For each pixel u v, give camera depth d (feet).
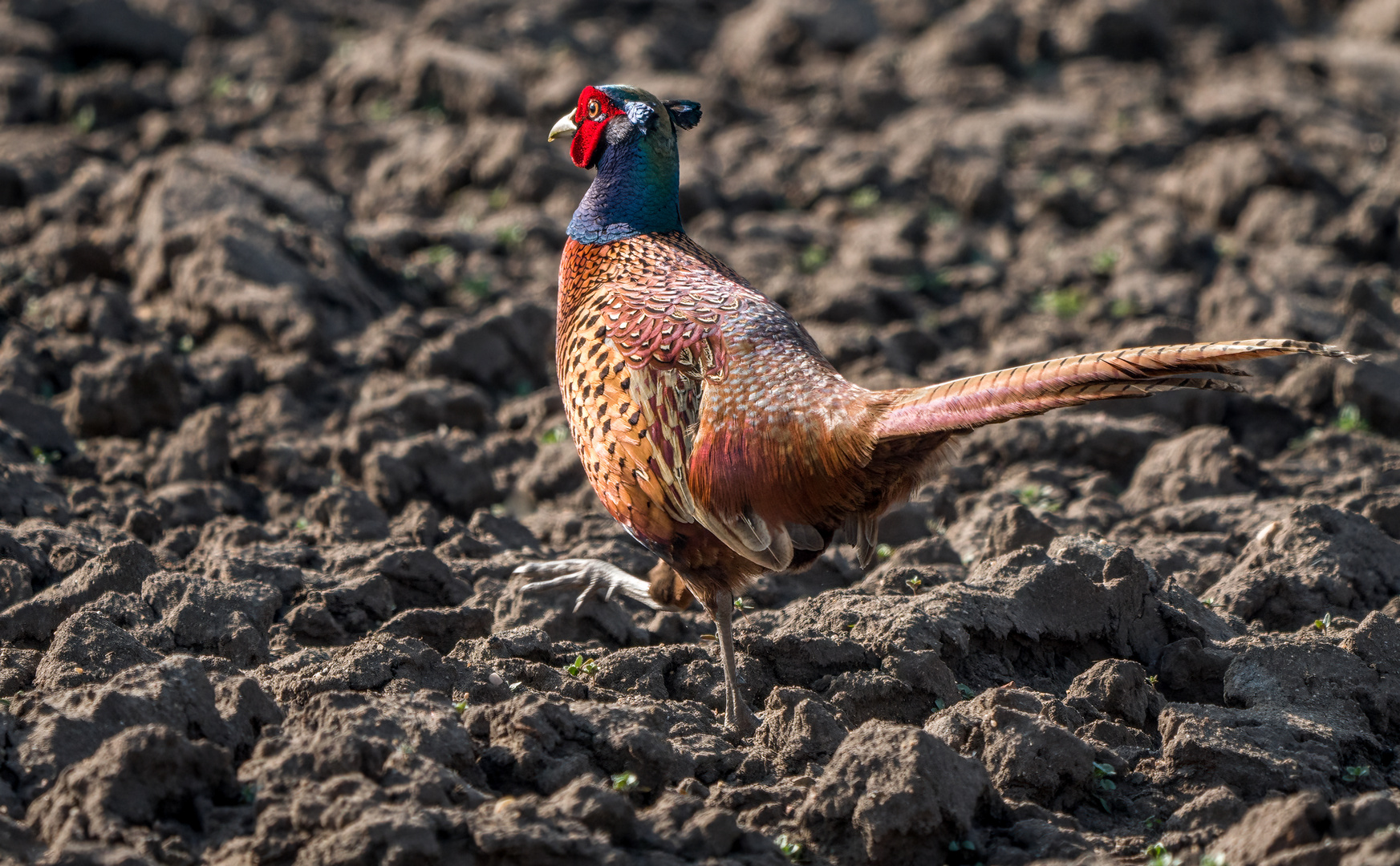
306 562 38.27
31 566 35.73
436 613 33.60
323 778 23.61
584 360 28.53
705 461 26.81
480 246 73.56
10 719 25.04
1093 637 33.53
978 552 41.78
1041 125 103.40
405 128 92.17
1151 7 125.70
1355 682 30.37
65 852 20.79
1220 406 56.65
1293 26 146.92
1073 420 53.16
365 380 57.36
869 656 31.40
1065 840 24.23
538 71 106.73
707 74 118.83
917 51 122.72
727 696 28.94
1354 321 61.57
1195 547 42.34
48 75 99.25
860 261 74.23
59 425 48.08
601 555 39.81
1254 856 22.12
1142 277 72.18
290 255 63.16
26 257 64.75
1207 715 28.25
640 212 30.81
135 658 28.81
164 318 60.70
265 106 97.81
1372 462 51.90
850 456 25.76
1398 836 20.75
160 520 40.70
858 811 23.84
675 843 22.97
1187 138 101.65
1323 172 86.02
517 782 25.34
